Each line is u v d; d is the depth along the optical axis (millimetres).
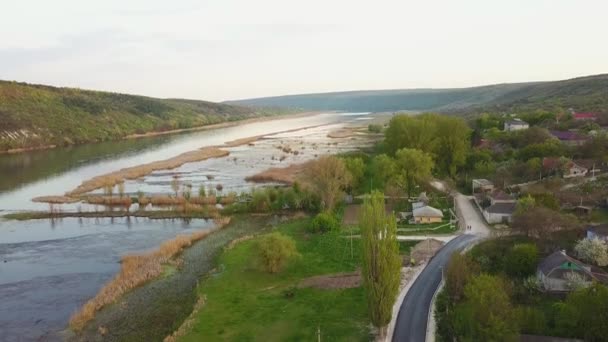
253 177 144625
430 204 101438
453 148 123938
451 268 57312
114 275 72438
